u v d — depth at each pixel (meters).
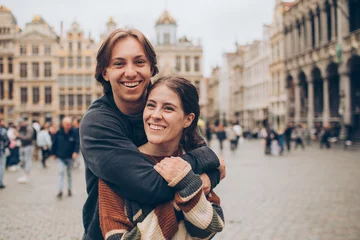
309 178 13.23
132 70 1.98
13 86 68.25
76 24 67.56
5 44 67.88
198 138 2.21
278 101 54.53
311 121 39.84
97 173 1.87
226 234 6.49
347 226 6.88
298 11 43.44
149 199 1.78
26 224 7.35
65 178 14.39
